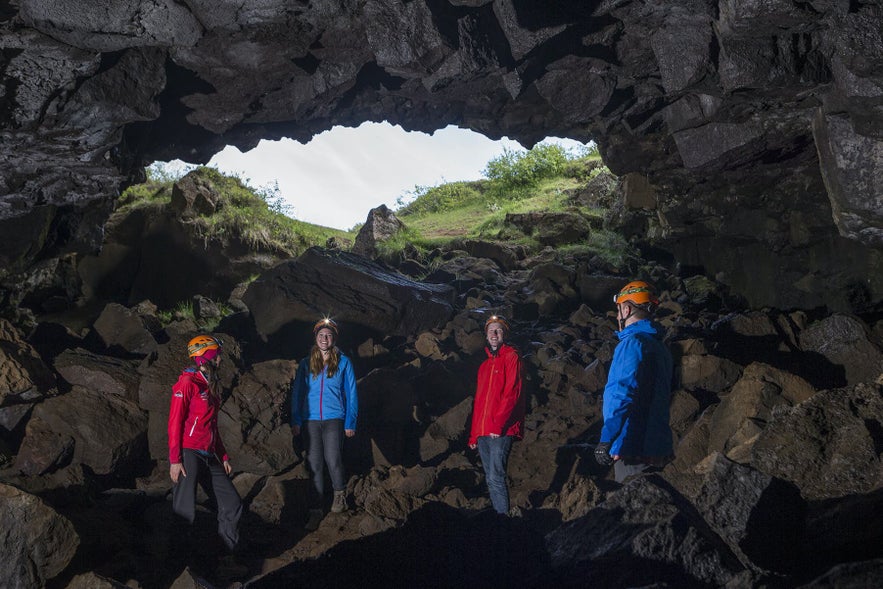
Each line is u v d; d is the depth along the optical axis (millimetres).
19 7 5199
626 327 4648
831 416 4688
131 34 5543
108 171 7598
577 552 3855
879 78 5152
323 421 6125
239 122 8398
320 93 7188
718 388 7320
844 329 7156
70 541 4625
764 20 5203
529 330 10422
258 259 14391
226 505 5258
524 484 6641
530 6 6008
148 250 14156
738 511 3812
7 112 6027
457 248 14461
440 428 7379
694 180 9789
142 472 6621
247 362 8922
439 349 9203
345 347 9562
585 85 7188
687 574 3398
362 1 5891
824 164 6414
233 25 5844
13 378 6102
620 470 4496
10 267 9211
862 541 3623
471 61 6277
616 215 14367
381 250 13883
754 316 7953
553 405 8055
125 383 6789
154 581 4914
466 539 4699
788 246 9781
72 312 13477
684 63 6012
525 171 20812
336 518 5953
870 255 8602
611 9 5945
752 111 6863
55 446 6023
